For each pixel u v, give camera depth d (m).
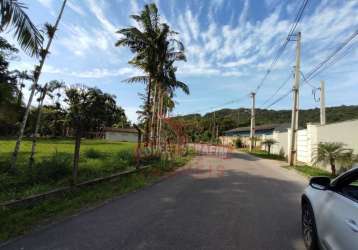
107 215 6.32
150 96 19.88
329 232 3.49
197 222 5.88
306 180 12.70
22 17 8.13
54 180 9.21
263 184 11.09
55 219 5.98
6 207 6.25
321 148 14.69
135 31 18.73
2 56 12.41
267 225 5.74
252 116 41.66
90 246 4.57
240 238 5.00
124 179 11.02
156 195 8.56
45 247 4.52
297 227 5.63
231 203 7.64
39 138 44.50
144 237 4.98
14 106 11.60
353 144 13.91
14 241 4.76
